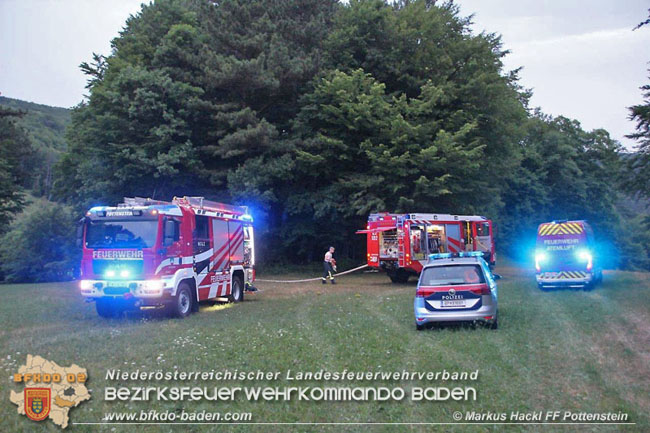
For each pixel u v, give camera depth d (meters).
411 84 32.97
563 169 59.91
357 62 33.44
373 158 29.89
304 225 35.09
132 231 14.20
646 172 27.20
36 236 41.84
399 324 12.41
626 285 20.30
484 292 11.17
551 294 17.78
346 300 18.12
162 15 33.47
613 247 62.78
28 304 18.53
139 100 28.84
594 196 62.41
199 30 33.47
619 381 7.50
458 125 31.41
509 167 37.03
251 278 20.23
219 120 30.36
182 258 15.01
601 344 9.76
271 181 31.39
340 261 36.78
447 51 33.53
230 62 30.14
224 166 32.81
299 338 10.48
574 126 64.06
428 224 25.70
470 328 11.27
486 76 31.61
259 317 14.06
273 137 31.19
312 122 33.09
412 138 30.00
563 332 10.79
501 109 33.03
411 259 24.86
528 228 56.50
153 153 30.03
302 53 32.66
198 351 9.44
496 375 7.75
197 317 14.56
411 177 30.91
